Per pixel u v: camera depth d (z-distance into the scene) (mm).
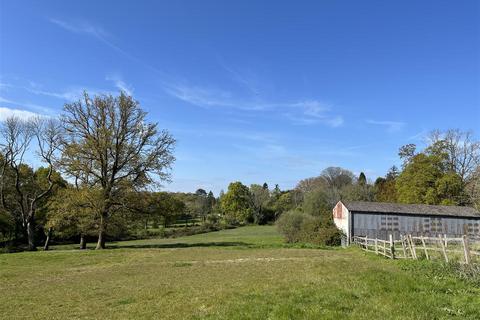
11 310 14234
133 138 43000
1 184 49438
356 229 49031
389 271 16438
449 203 62375
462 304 10656
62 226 46812
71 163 40938
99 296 15938
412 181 66500
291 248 40125
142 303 13508
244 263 25453
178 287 16438
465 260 16781
